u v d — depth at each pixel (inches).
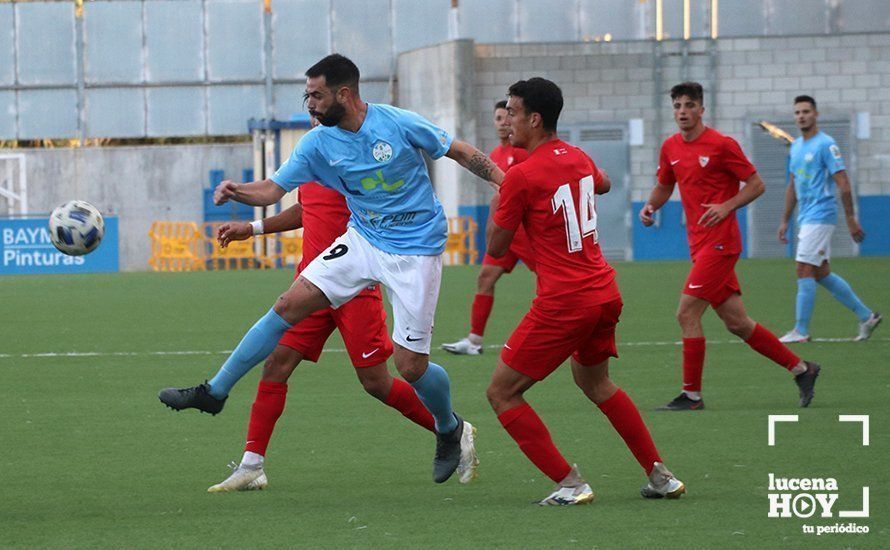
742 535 423.8
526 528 438.3
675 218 2719.0
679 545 409.7
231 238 566.6
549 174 473.7
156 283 2022.6
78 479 545.0
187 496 507.5
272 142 2876.5
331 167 513.0
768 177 2699.3
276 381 527.2
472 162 527.2
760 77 2701.8
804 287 1058.1
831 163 1031.6
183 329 1251.2
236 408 754.8
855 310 1061.1
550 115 480.1
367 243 520.7
